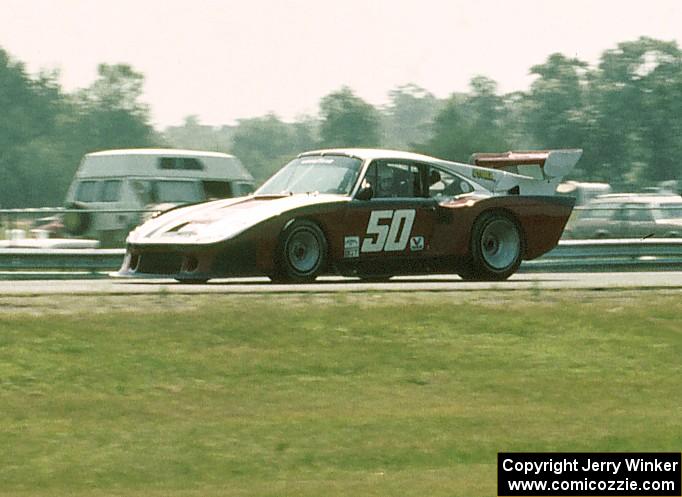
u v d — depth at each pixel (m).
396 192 33.44
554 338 26.14
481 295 29.22
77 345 23.52
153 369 22.84
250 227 31.05
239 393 22.11
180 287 30.42
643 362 25.19
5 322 24.27
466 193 34.62
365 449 19.16
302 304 27.11
